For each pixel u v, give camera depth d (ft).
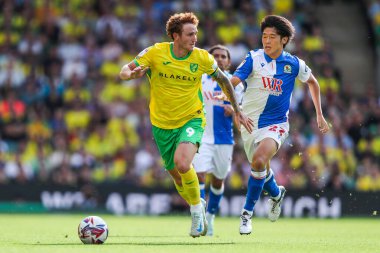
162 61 85.05
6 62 234.38
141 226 130.11
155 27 246.06
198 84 86.63
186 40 83.66
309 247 82.33
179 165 82.89
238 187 192.13
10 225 128.67
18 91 226.17
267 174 96.07
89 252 71.46
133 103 219.41
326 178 190.90
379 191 173.99
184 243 85.66
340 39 266.16
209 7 249.75
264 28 92.73
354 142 212.64
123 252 71.82
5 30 246.06
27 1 251.60
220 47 108.58
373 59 261.65
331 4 273.33
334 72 242.37
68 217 161.58
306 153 195.52
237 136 196.24
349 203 174.50
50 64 230.27
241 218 93.40
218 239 94.53
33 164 203.21
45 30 242.99
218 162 111.65
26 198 179.01
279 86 92.73
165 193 178.09
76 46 238.48
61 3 252.21
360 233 115.44
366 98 231.30
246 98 94.12
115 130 213.05
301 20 254.06
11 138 211.41
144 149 205.05
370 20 265.75
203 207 86.07
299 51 239.09
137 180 196.65
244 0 254.68
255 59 92.94
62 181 191.93
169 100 85.61
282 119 93.76
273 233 113.29
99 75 232.12
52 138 212.43
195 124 85.81
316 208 175.22
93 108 219.61
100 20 244.42
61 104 224.74
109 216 171.94
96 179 201.26
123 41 241.76
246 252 73.87
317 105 97.86
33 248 75.97
